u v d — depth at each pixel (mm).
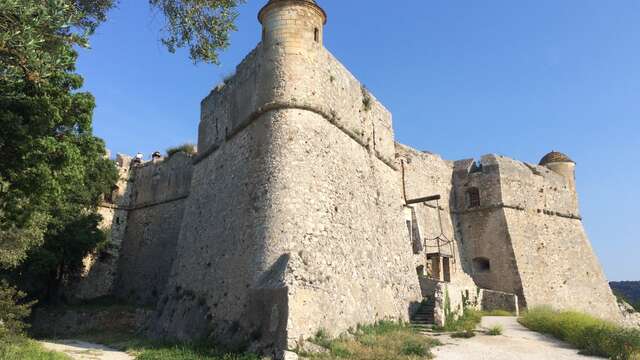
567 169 37750
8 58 7992
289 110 17172
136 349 16625
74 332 24344
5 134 10875
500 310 25562
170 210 30391
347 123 20312
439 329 19203
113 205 32906
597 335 15320
